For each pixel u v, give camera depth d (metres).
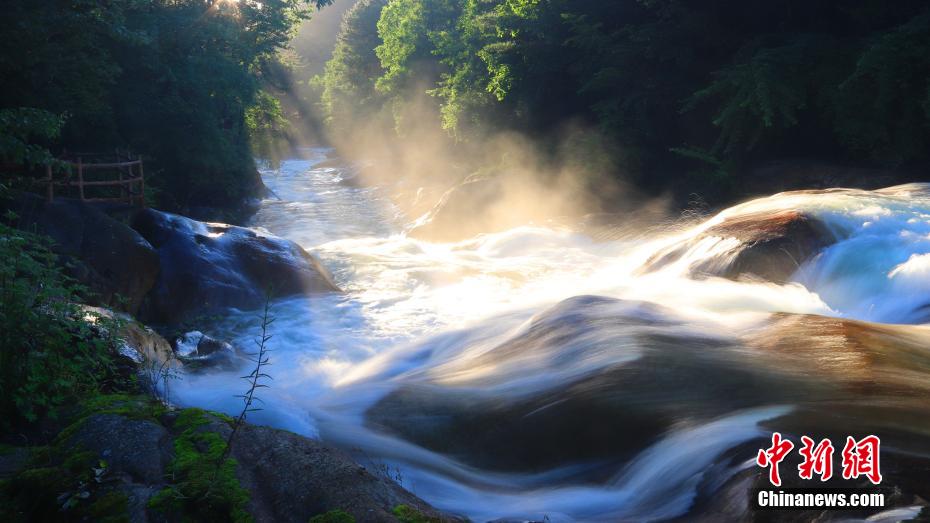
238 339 11.40
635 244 19.03
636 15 28.55
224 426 4.87
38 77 18.33
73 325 6.46
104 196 21.36
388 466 5.92
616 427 5.80
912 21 19.19
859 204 12.13
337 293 14.27
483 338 9.59
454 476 5.82
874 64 18.69
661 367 6.47
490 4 35.84
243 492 4.13
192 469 4.31
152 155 26.75
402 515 4.04
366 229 27.19
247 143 35.62
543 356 7.57
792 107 20.97
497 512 5.10
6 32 16.86
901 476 4.16
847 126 20.09
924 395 5.41
